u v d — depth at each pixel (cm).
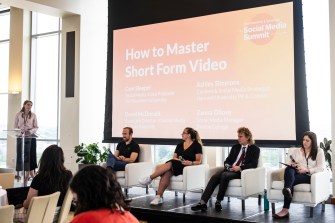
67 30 844
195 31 706
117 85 790
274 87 627
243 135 563
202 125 690
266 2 639
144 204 584
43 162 327
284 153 652
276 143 620
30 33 998
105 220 166
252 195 535
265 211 533
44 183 324
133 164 630
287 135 614
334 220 475
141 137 756
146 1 763
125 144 683
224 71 673
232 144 657
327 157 582
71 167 827
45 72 984
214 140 676
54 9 790
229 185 535
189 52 711
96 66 853
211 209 546
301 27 610
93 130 846
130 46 779
